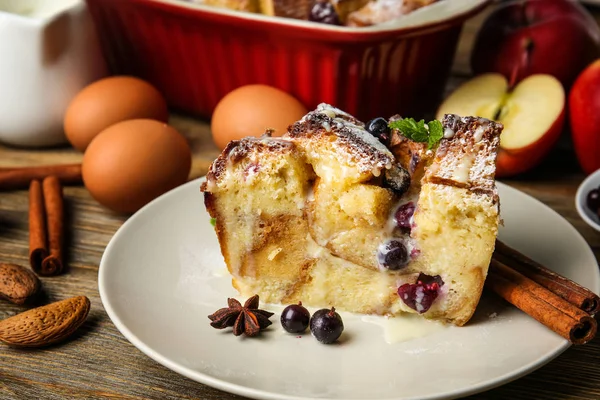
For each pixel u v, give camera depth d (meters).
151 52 0.62
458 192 0.42
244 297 0.46
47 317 0.45
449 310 0.44
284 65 0.58
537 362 0.41
